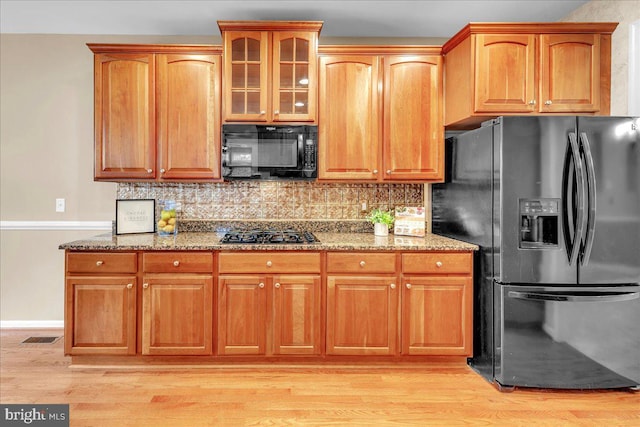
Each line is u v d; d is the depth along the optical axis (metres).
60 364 2.55
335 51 2.78
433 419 1.98
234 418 1.97
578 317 2.23
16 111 3.18
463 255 2.49
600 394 2.25
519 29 2.46
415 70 2.80
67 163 3.20
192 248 2.44
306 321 2.48
